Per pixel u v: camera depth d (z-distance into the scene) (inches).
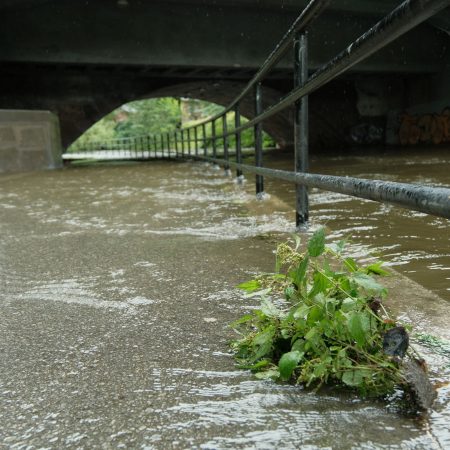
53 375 40.2
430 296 53.1
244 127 163.3
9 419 33.9
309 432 30.7
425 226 100.7
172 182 226.2
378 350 35.9
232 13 545.6
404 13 35.5
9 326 51.9
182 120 1855.3
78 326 50.9
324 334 37.4
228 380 37.8
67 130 640.4
